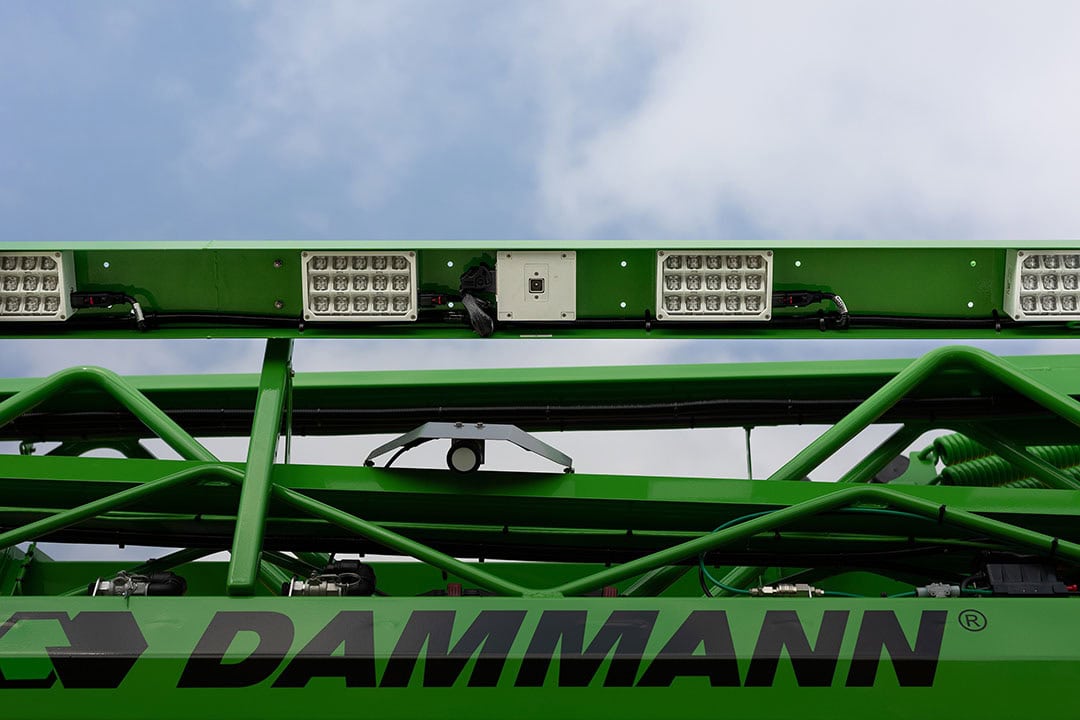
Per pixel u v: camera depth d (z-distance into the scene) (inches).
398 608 200.8
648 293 239.8
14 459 243.8
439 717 195.3
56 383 244.5
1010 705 197.6
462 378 281.7
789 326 243.1
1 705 195.0
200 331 241.9
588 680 197.0
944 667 198.7
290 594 215.6
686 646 198.7
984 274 243.1
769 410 279.7
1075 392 278.1
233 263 239.8
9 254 236.7
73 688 195.5
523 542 257.0
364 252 234.5
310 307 235.8
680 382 278.2
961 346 249.0
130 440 302.0
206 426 287.0
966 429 279.6
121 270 241.0
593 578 218.1
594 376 279.7
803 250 238.8
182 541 268.2
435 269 239.3
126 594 202.7
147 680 195.8
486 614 200.5
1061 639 201.2
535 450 237.0
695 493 240.7
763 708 196.9
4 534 223.1
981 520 228.4
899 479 332.5
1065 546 225.3
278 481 239.3
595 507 242.4
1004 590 221.6
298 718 194.9
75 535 267.0
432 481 240.7
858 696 197.5
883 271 241.9
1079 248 239.1
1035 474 269.1
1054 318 240.4
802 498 240.7
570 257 236.4
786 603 203.0
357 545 257.1
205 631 198.7
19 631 198.2
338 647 197.3
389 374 284.7
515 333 239.8
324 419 282.7
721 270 236.1
